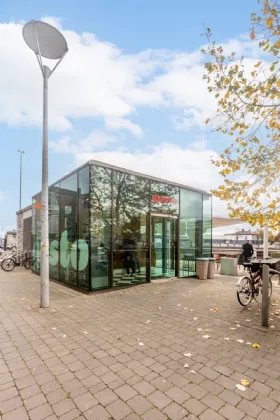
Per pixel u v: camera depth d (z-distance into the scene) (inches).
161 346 146.4
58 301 249.0
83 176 304.8
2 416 88.9
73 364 125.4
